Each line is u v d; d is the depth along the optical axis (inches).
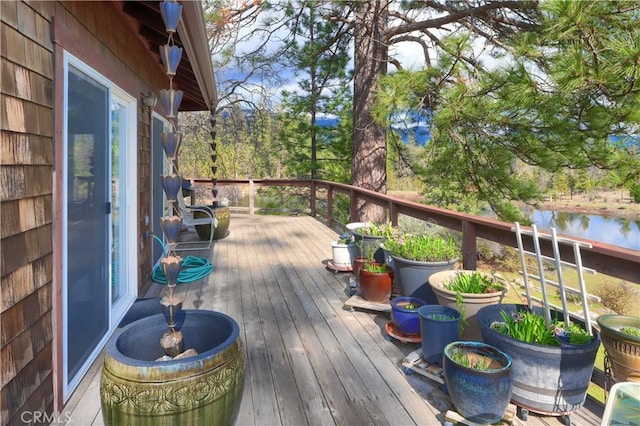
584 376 71.1
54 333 75.1
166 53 68.4
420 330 99.7
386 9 262.7
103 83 105.6
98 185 103.3
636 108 135.8
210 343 71.6
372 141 274.2
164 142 69.4
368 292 129.6
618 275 71.3
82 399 81.7
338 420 75.2
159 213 191.0
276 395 83.0
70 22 84.2
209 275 173.9
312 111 446.3
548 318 81.0
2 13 58.5
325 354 101.2
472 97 180.1
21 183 63.9
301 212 405.1
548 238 82.3
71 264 86.2
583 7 117.3
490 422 69.3
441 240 131.5
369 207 275.4
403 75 191.5
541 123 171.6
